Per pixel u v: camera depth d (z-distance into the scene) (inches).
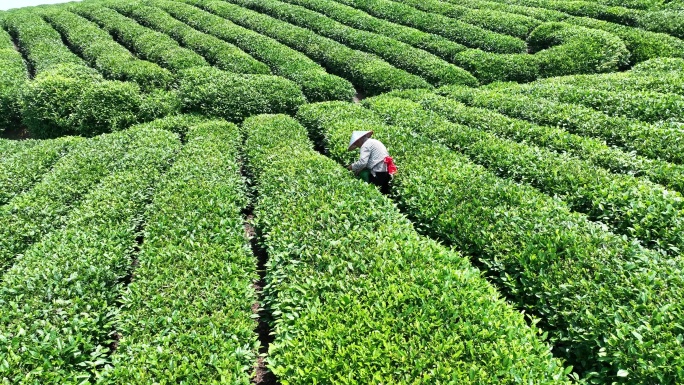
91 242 440.1
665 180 478.3
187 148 688.4
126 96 913.5
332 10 1509.6
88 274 388.5
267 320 356.5
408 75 1021.2
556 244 361.4
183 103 948.0
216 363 284.4
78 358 316.5
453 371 248.4
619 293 299.9
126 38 1379.2
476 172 509.7
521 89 852.6
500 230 398.0
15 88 1016.2
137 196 550.6
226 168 604.7
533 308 340.2
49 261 406.3
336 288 331.9
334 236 394.3
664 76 773.3
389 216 426.6
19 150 788.6
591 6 1293.1
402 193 496.7
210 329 315.3
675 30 1077.1
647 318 274.8
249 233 548.7
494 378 241.8
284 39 1315.2
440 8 1456.7
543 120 696.4
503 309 305.3
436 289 310.0
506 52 1130.7
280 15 1533.0
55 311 348.5
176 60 1134.4
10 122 995.3
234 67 1098.7
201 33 1349.7
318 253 374.0
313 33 1312.7
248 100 920.9
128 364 290.5
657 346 254.2
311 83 994.7
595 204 437.4
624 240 360.5
